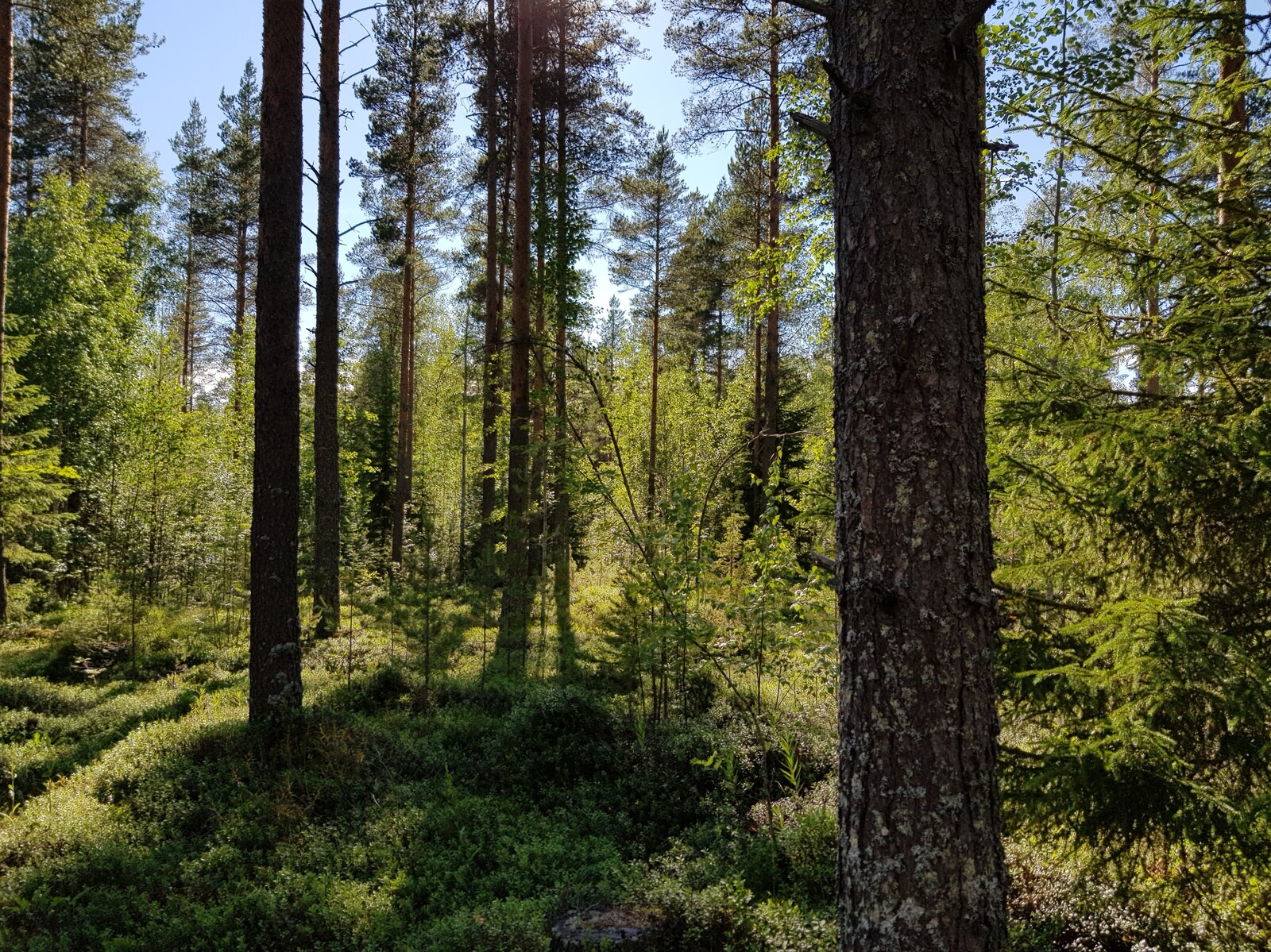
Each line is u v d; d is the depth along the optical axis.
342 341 30.47
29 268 20.39
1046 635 4.15
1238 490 3.65
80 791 6.81
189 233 31.64
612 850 5.94
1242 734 3.41
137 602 13.86
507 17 17.41
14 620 15.52
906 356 2.53
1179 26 4.48
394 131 21.02
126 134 27.30
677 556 7.40
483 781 7.43
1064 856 3.92
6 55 13.69
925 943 2.39
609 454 9.55
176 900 5.00
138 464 15.73
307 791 6.83
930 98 2.57
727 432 24.77
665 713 8.99
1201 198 4.20
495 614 14.02
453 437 37.97
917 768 2.45
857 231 2.66
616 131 19.56
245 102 29.19
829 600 6.96
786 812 6.40
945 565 2.49
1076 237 4.59
